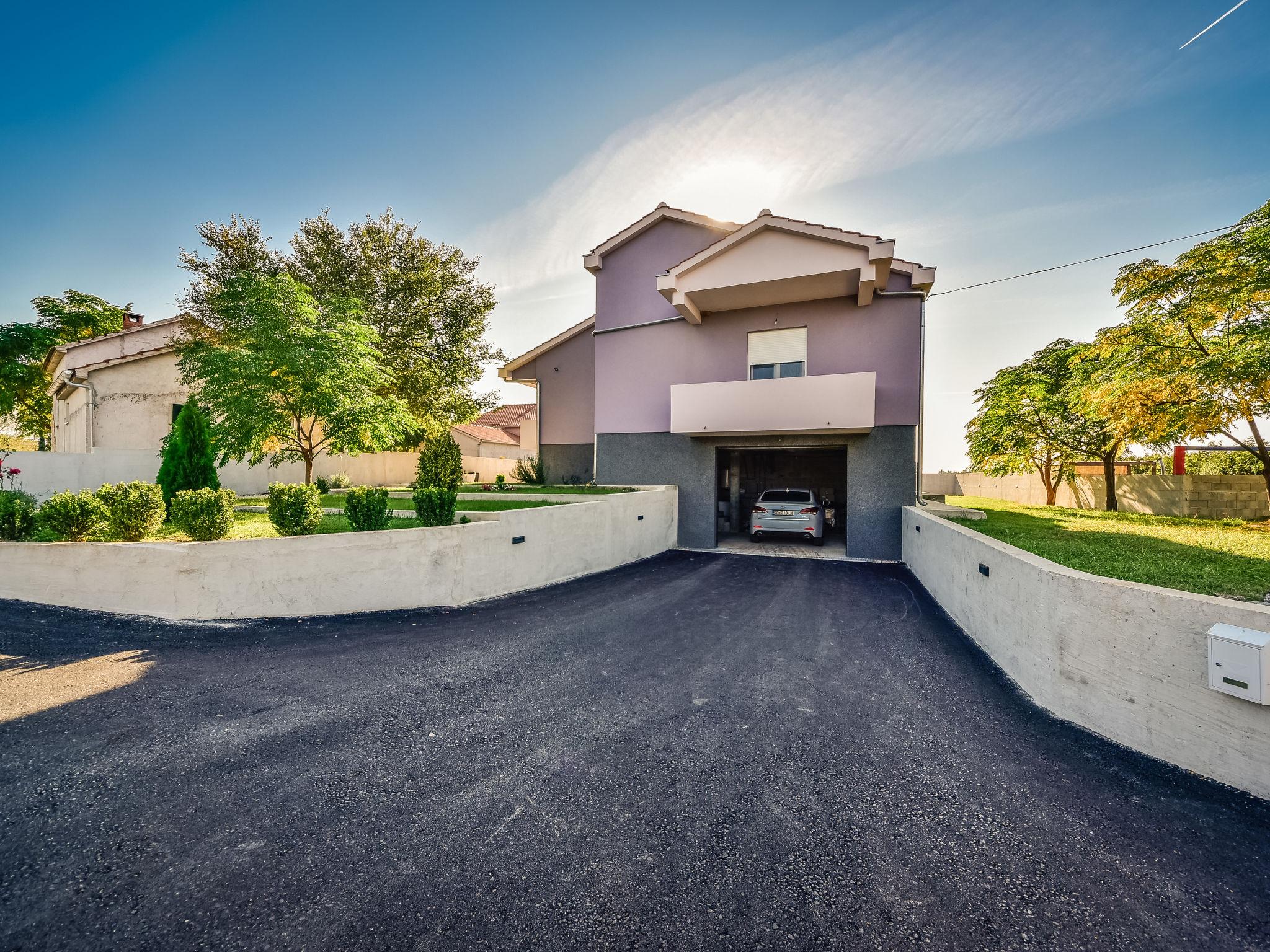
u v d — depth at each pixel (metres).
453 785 2.67
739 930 1.77
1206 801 2.51
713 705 3.70
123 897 1.88
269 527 7.99
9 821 2.32
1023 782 2.71
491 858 2.12
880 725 3.38
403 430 13.09
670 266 12.81
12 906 1.83
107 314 22.94
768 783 2.71
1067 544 5.93
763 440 11.90
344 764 2.88
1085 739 3.17
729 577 8.70
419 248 20.89
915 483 10.55
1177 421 9.06
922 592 7.55
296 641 5.10
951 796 2.58
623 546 10.05
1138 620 3.00
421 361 20.39
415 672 4.33
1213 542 6.12
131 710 3.54
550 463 15.84
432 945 1.69
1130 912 1.85
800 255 10.14
